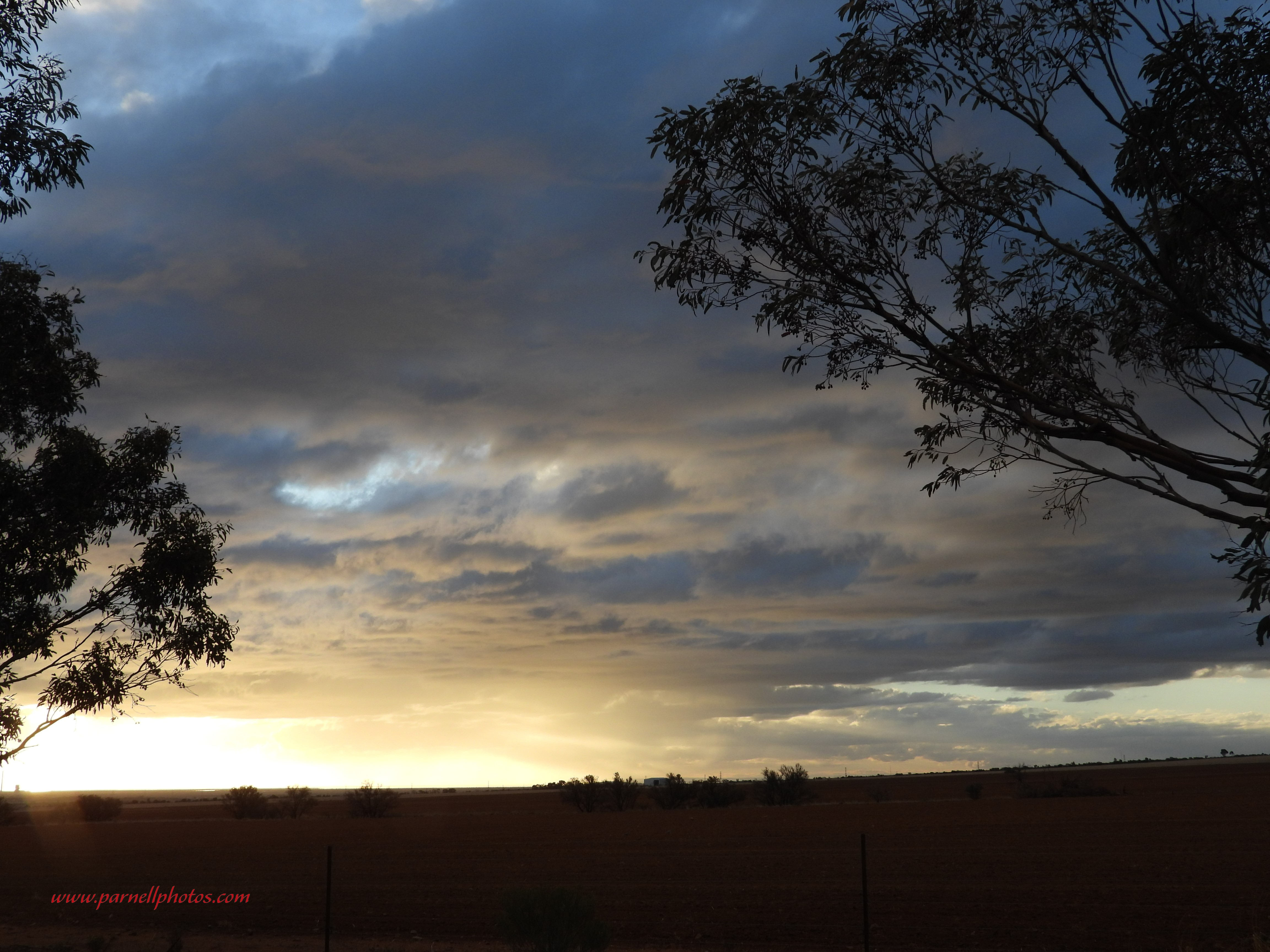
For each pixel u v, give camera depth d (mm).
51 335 15508
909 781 159625
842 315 10555
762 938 19266
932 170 10312
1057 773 159125
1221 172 8992
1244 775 109438
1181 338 10820
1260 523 7621
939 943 18297
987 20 9711
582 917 13438
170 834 55594
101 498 15930
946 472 11461
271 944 19453
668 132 10258
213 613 16594
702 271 10680
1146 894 23000
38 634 15430
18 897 28531
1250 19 8406
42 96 12852
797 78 10047
